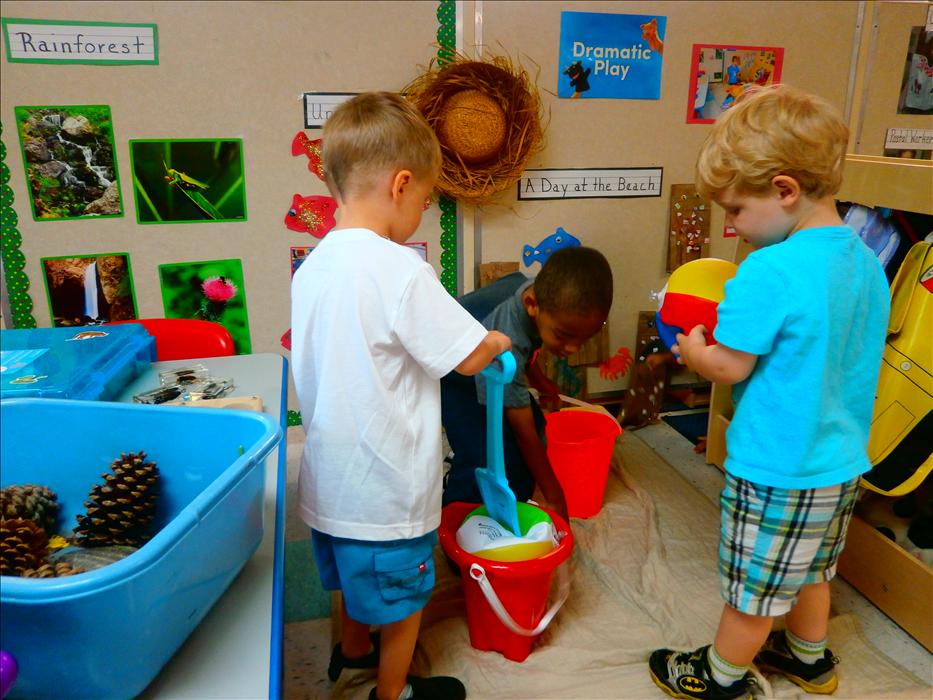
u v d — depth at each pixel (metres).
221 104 1.84
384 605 1.04
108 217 1.87
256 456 0.69
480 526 1.28
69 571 0.65
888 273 1.50
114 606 0.52
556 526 1.33
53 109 1.76
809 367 0.98
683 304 1.25
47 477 0.87
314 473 0.99
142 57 1.77
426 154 1.02
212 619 0.68
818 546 1.07
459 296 2.16
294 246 2.00
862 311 1.02
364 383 0.94
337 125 1.00
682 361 1.18
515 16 1.93
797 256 0.98
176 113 1.83
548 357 2.22
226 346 1.53
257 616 0.69
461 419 1.58
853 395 1.05
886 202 1.37
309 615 1.45
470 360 0.97
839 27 2.13
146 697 0.59
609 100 2.06
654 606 1.45
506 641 1.30
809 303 0.97
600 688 1.25
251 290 2.02
